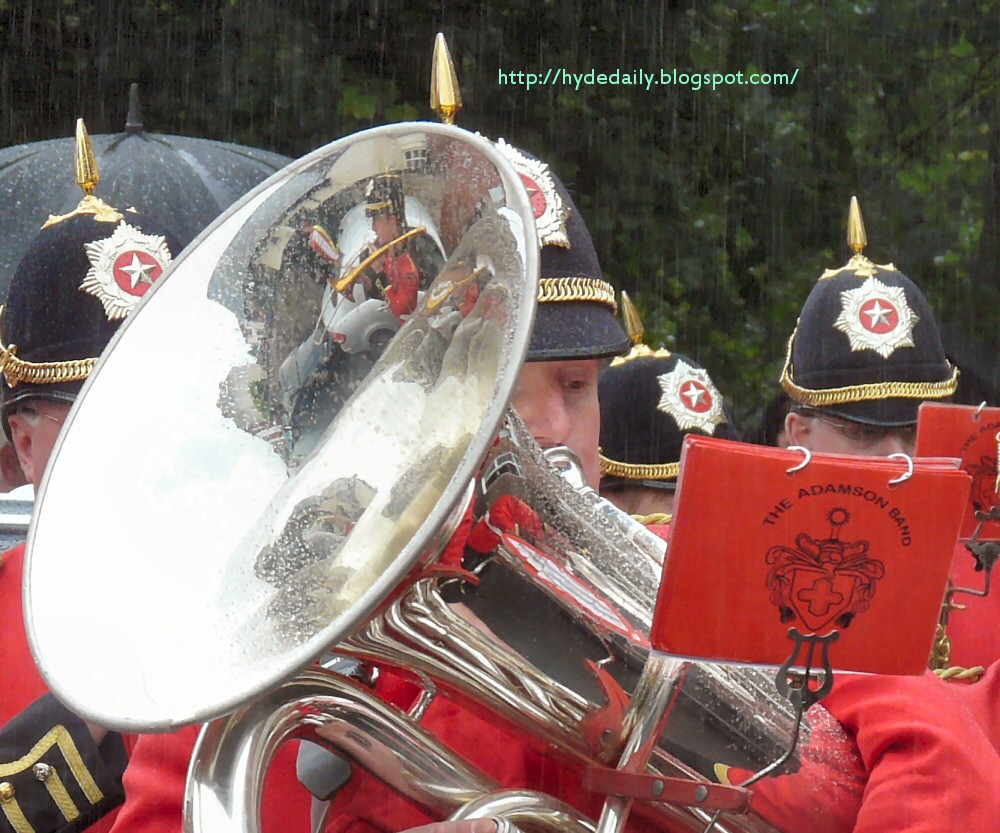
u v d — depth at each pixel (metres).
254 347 6.02
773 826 6.25
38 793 7.33
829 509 5.44
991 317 22.53
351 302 5.80
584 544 5.83
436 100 6.28
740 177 22.36
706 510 5.38
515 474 5.59
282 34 21.94
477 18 22.06
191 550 5.72
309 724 5.90
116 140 14.66
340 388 5.82
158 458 5.96
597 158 22.14
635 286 22.00
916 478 5.45
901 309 10.77
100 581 5.73
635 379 11.55
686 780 5.91
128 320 6.28
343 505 5.60
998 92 23.17
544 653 5.85
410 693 7.18
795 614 5.46
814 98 22.78
